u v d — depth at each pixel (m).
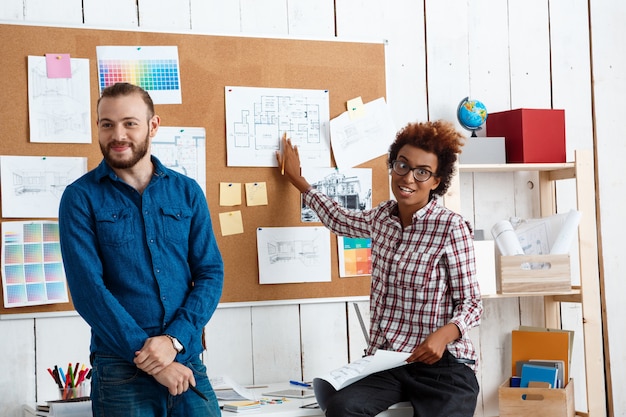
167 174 2.15
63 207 2.06
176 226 2.11
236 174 2.80
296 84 2.89
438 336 2.30
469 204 3.13
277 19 2.90
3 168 2.54
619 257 3.28
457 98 3.11
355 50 2.96
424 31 3.08
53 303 2.59
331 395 2.39
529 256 2.92
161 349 1.96
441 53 3.10
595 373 3.02
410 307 2.45
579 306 3.24
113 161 2.04
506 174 3.18
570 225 2.94
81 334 2.63
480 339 3.11
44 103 2.59
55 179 2.60
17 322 2.56
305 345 2.88
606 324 3.25
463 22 3.14
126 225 2.05
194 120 2.76
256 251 2.82
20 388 2.56
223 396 2.49
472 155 2.97
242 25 2.86
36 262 2.56
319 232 2.89
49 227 2.58
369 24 3.02
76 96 2.63
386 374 2.44
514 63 3.20
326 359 2.91
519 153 3.02
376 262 2.56
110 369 2.00
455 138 2.48
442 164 2.48
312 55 2.91
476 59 3.15
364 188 2.95
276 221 2.85
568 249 2.94
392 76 3.04
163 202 2.11
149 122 2.11
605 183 3.28
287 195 2.86
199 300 2.09
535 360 2.88
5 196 2.54
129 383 1.99
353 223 2.66
